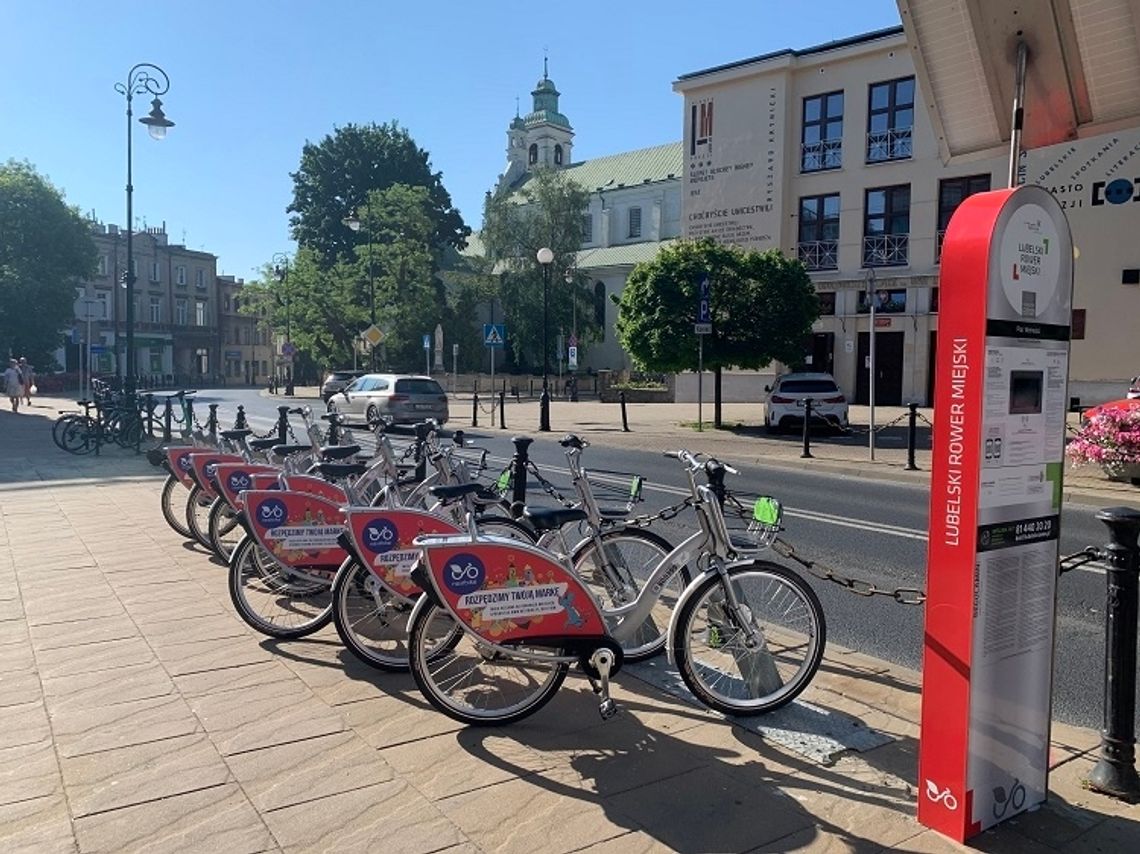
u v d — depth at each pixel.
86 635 5.48
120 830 3.19
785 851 3.05
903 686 4.69
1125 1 3.29
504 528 5.13
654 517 4.84
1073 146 26.58
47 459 16.09
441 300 59.25
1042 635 3.30
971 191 30.02
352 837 3.13
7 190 47.47
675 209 59.31
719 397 24.23
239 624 5.71
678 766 3.71
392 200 54.66
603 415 30.30
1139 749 4.07
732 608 4.31
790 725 4.13
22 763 3.73
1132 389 16.98
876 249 32.09
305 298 54.03
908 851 3.06
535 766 3.70
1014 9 3.48
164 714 4.24
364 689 4.57
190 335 83.81
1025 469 3.19
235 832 3.17
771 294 23.38
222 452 8.20
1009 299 3.06
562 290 55.88
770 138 33.50
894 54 31.14
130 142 20.31
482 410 34.09
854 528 9.75
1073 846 3.09
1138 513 3.44
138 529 9.02
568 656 4.11
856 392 32.94
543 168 58.16
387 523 4.71
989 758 3.16
